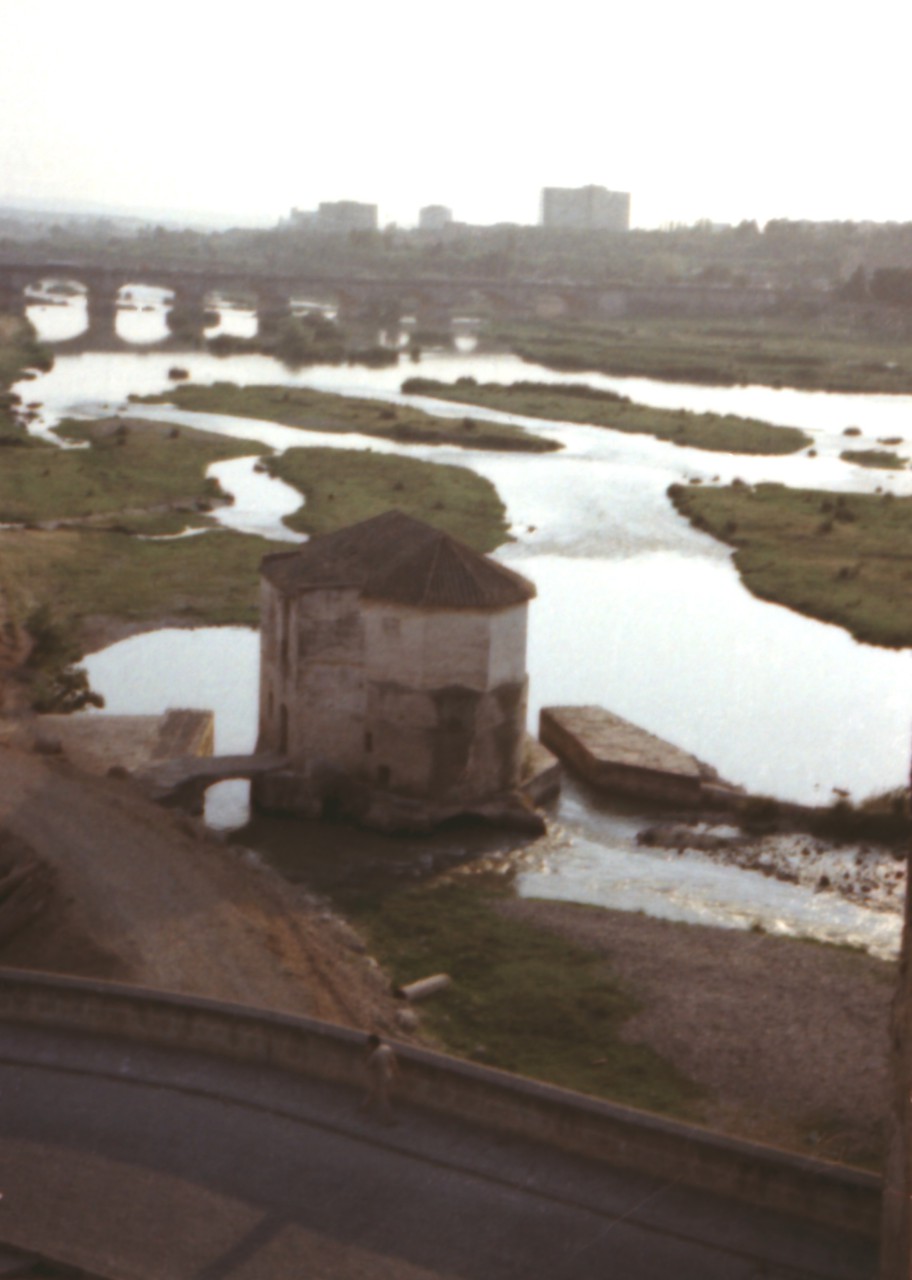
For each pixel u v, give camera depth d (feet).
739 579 374.84
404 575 207.21
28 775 189.78
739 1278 80.89
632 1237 84.28
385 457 500.33
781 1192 86.58
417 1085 97.86
